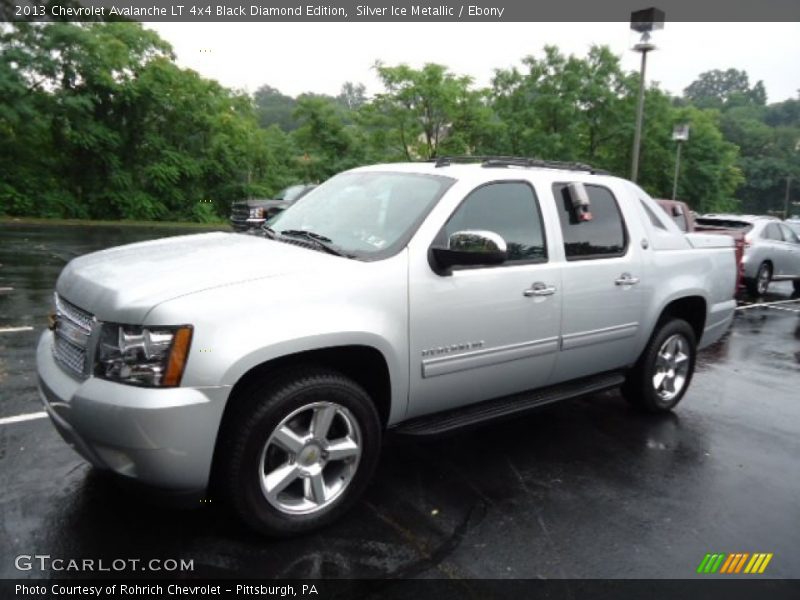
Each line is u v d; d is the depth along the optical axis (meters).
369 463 3.30
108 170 24.25
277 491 3.01
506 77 28.16
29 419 4.35
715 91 156.12
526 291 3.83
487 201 3.84
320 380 3.05
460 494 3.67
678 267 4.98
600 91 27.25
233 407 2.90
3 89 20.39
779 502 3.79
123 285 2.88
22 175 22.72
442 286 3.44
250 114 31.83
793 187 81.38
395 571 2.90
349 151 27.77
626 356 4.72
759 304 12.17
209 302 2.75
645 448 4.50
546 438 4.60
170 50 25.81
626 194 4.77
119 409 2.62
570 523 3.41
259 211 14.93
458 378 3.61
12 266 11.02
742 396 5.91
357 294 3.13
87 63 22.33
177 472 2.70
